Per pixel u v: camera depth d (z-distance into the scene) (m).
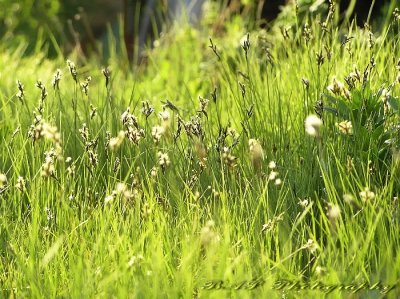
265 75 8.38
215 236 5.23
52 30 21.61
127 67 12.37
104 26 24.50
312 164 6.45
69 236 5.74
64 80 10.96
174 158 6.69
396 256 5.23
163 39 13.22
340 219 5.40
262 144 6.67
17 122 7.93
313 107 7.20
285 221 5.76
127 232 5.55
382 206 5.72
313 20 9.64
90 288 4.99
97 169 6.69
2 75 11.26
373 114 6.73
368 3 11.16
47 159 5.67
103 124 7.55
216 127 7.69
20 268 5.34
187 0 15.61
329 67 7.82
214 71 10.66
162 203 5.89
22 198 6.55
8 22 21.77
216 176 6.49
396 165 5.80
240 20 12.75
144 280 4.97
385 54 7.87
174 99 9.92
